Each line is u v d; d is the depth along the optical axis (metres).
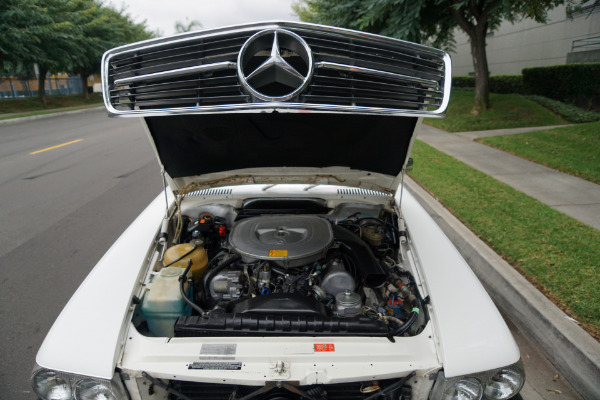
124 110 1.74
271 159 2.54
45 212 5.81
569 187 5.86
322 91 1.67
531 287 3.32
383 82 1.76
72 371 1.57
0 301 3.57
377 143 2.35
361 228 2.63
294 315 1.80
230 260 2.21
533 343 2.97
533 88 14.33
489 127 11.06
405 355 1.65
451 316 1.80
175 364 1.59
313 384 1.55
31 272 4.07
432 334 1.76
